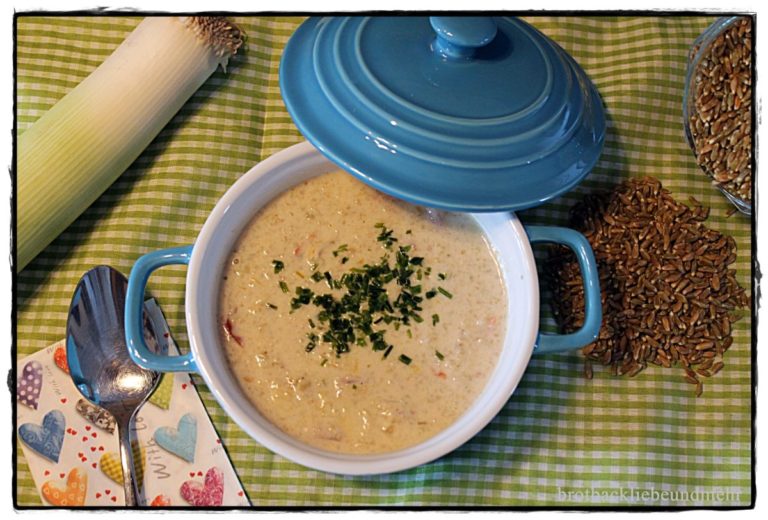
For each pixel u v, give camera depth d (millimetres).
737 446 428
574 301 437
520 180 379
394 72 379
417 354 400
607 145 468
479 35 371
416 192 371
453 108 376
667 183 467
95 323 422
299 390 393
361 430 389
